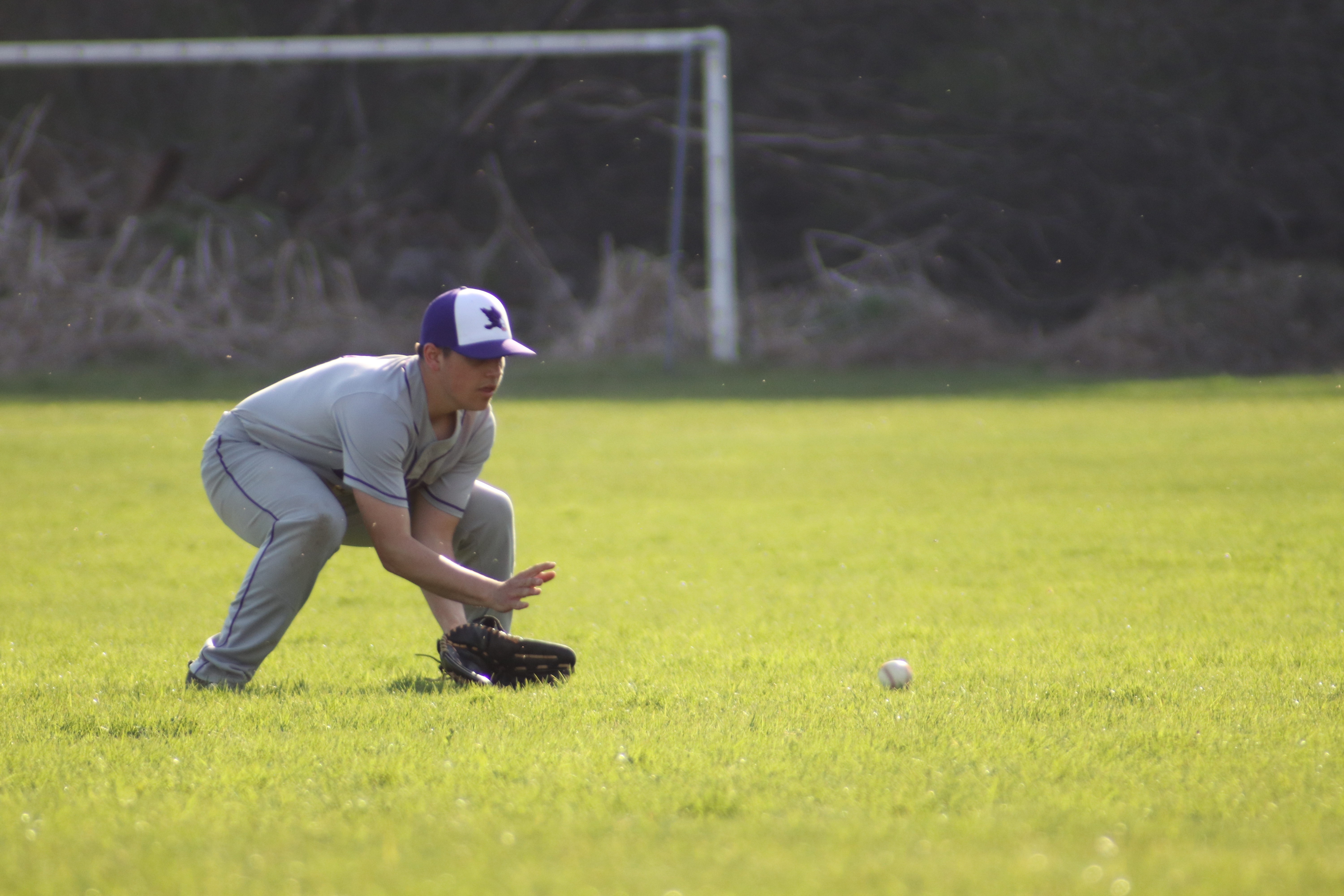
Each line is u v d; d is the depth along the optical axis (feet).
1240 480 126.93
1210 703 48.03
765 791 37.40
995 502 117.39
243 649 53.06
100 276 311.47
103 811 35.99
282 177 428.56
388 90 437.58
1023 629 65.26
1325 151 395.55
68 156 398.21
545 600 77.92
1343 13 395.34
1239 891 29.22
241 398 243.81
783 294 368.07
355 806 36.24
